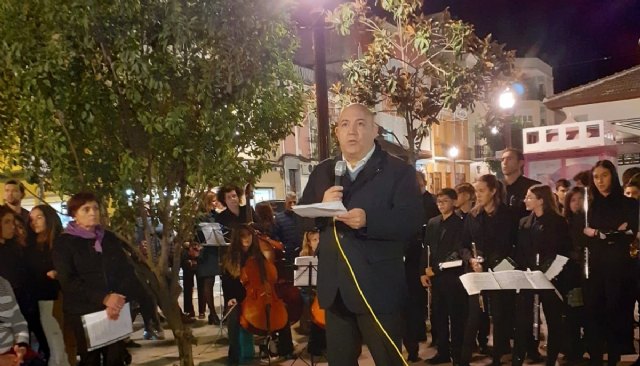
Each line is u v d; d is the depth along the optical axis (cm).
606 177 598
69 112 454
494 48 812
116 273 527
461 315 671
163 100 473
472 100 823
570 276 629
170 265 575
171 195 509
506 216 648
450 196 680
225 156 488
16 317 474
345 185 342
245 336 761
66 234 493
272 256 734
